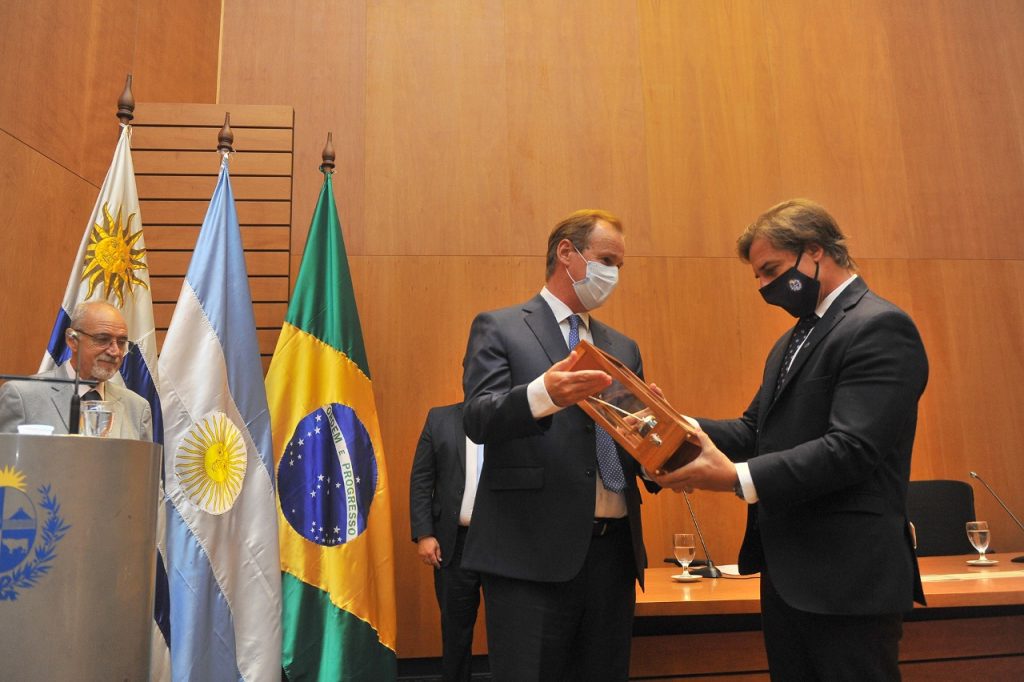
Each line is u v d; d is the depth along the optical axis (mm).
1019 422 4570
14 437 1177
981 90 4965
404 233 4426
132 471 1289
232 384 2920
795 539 1569
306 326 3303
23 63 3615
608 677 1754
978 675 1990
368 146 4500
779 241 1750
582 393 1533
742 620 1992
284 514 3012
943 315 4648
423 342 4324
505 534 1736
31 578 1148
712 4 4895
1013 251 4785
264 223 3920
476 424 1711
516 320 1952
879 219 4727
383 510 3160
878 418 1489
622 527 1854
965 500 3666
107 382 2582
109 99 4031
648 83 4750
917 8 5035
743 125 4754
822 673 1531
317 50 4594
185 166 3922
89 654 1185
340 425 3191
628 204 4594
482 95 4633
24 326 3496
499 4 4758
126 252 2955
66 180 3779
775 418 1711
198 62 4496
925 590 1979
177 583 2578
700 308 4516
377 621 3021
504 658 1675
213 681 2535
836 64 4898
